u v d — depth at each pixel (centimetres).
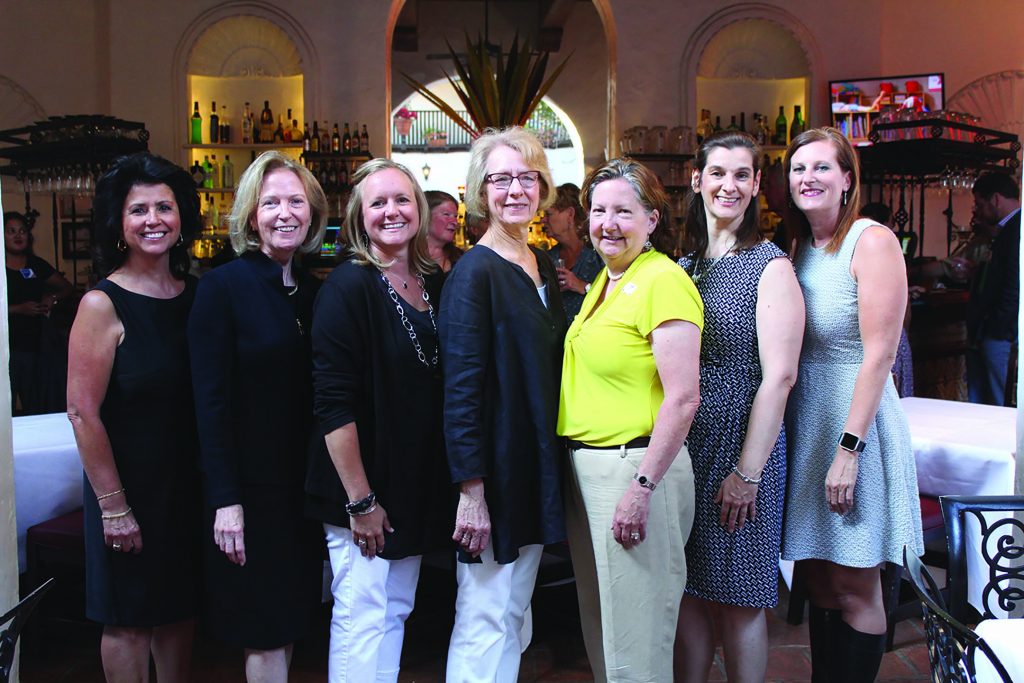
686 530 208
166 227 212
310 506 210
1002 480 279
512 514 203
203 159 756
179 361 213
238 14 723
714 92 769
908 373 366
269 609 209
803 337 225
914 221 757
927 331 601
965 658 141
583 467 205
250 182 210
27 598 146
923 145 622
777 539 215
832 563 225
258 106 761
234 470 205
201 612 219
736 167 211
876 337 210
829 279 221
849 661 224
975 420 330
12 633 142
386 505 208
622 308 199
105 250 213
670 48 734
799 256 232
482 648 210
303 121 748
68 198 690
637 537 197
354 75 726
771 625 318
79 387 204
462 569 213
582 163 1241
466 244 733
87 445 204
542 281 220
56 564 333
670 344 192
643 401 201
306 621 215
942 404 367
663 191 208
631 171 204
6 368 205
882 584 309
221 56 746
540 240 627
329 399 201
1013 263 464
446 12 1229
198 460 217
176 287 223
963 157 645
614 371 200
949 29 750
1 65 689
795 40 745
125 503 208
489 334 204
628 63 735
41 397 514
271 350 208
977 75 748
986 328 480
